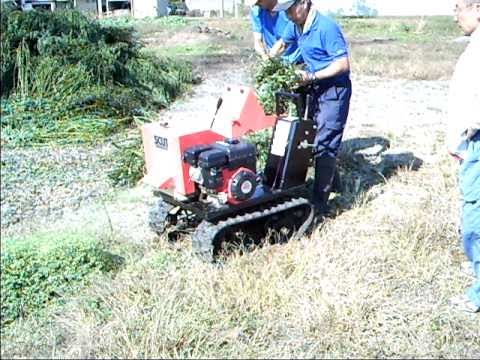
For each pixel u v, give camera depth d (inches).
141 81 323.0
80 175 213.8
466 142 116.3
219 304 121.8
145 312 120.3
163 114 295.9
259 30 187.2
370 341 114.4
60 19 323.9
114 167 220.8
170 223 156.1
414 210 169.5
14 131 257.9
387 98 325.1
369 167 206.5
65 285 131.6
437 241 151.9
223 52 514.0
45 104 277.7
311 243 149.7
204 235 138.2
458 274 138.0
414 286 133.0
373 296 127.2
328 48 156.3
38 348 113.7
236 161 137.9
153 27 727.1
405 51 511.8
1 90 285.6
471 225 120.0
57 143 251.4
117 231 162.9
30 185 203.0
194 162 136.5
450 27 722.2
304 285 130.6
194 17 1005.2
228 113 149.3
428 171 201.8
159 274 135.4
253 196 142.7
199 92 350.3
